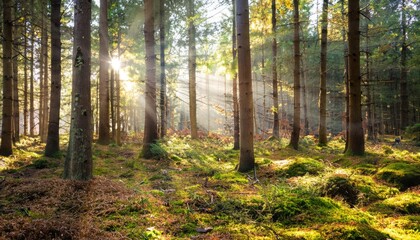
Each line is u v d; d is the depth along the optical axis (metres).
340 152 12.59
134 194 5.71
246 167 8.49
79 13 6.66
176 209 4.97
